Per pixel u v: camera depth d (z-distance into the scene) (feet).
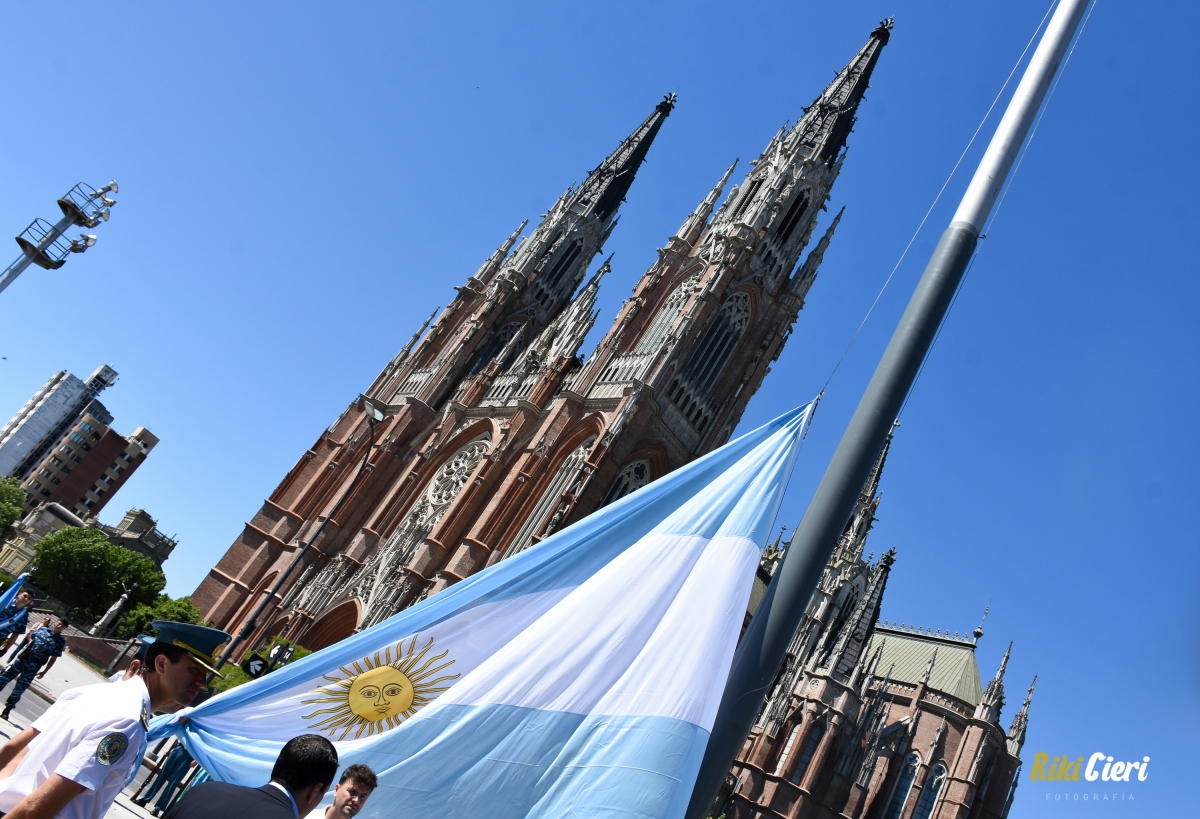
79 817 22.45
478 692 36.22
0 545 447.83
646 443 248.73
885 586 352.90
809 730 313.73
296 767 25.30
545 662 36.60
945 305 39.93
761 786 304.30
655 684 35.63
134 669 26.78
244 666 183.11
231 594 275.39
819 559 36.04
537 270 335.88
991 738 336.90
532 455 242.58
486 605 39.55
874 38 349.20
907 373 38.42
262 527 288.51
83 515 620.49
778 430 43.24
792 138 309.63
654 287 284.00
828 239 305.53
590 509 230.89
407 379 320.09
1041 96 43.68
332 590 255.29
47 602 326.44
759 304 284.00
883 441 37.81
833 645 337.31
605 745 34.76
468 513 244.01
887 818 327.88
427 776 35.12
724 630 36.96
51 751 22.97
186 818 22.45
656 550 38.99
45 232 118.42
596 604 37.83
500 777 34.94
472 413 282.56
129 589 356.38
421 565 233.76
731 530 39.50
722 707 35.04
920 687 351.46
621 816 33.17
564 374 277.23
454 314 337.31
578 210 358.43
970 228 41.22
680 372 258.57
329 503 290.15
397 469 287.48
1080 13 45.39
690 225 297.12
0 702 90.17
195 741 38.99
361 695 38.75
